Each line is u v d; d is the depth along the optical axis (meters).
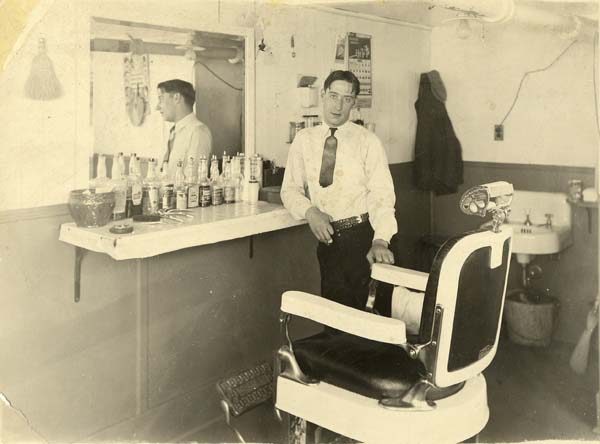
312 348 1.77
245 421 2.48
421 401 1.55
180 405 2.44
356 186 2.73
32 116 1.93
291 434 1.82
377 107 3.16
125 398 2.27
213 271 2.52
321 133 2.77
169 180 2.32
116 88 2.11
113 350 2.21
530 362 2.96
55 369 2.07
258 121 2.62
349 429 1.62
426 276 1.95
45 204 1.97
